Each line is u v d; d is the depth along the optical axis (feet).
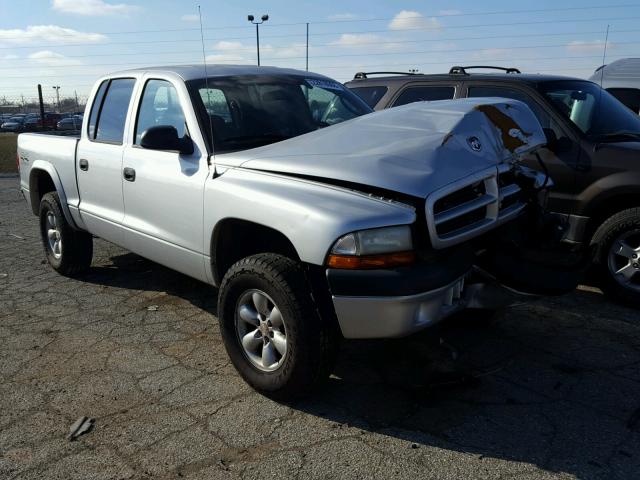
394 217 9.55
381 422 10.46
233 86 14.17
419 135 11.05
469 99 12.65
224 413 10.89
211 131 12.94
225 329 11.78
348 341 13.64
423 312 9.69
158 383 12.05
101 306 16.53
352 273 9.53
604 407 10.81
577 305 15.78
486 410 10.77
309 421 10.55
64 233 18.37
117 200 15.43
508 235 11.64
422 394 11.33
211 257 12.42
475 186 10.78
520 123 12.39
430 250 9.91
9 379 12.32
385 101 22.62
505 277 10.93
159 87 14.46
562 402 11.00
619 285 15.64
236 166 11.95
